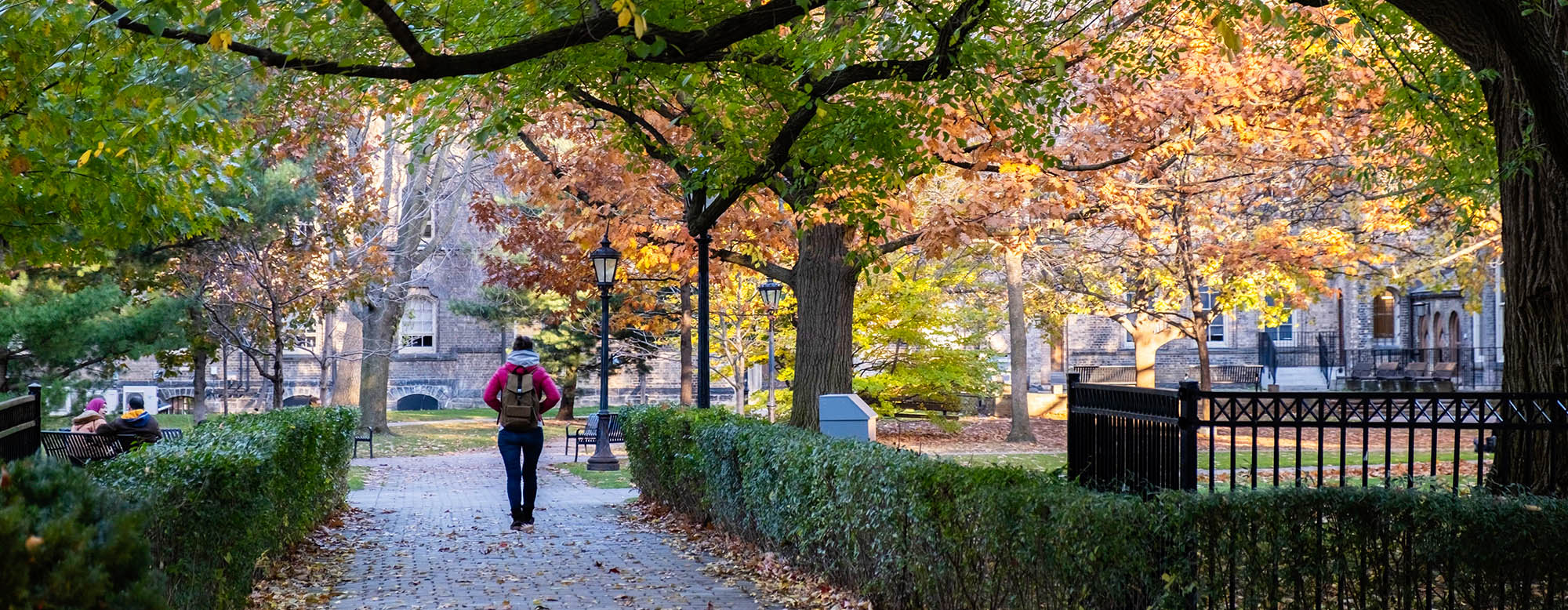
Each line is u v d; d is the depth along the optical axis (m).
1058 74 8.49
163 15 6.34
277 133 10.45
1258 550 4.84
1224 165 23.66
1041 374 51.31
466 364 51.59
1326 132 16.33
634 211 16.23
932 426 34.75
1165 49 11.78
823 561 8.05
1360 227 27.52
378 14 6.27
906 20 8.15
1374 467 18.16
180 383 46.78
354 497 16.39
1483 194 11.76
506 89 9.15
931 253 15.30
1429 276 31.02
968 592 5.82
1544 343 8.04
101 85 8.23
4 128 9.96
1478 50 7.83
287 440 8.59
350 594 8.09
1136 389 5.98
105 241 12.60
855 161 10.41
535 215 25.08
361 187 25.55
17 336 15.55
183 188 11.95
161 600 3.22
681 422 12.15
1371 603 4.98
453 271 39.09
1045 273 32.44
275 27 7.05
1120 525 4.77
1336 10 11.01
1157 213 24.77
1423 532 4.95
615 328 35.56
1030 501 5.19
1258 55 15.20
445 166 32.16
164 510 4.95
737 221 15.79
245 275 22.88
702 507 11.50
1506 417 6.13
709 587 8.45
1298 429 5.57
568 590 8.30
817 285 16.56
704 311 14.22
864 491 7.04
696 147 11.36
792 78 9.23
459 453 27.27
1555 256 7.97
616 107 10.77
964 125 13.09
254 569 7.68
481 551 10.44
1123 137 15.48
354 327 35.34
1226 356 51.56
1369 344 49.88
